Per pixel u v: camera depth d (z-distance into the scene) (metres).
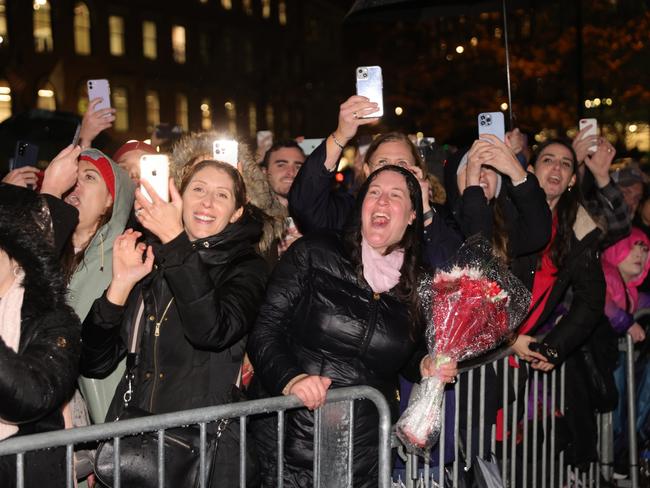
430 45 29.50
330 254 3.47
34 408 2.60
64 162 3.59
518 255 4.34
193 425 3.08
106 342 3.09
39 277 2.74
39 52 27.27
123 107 31.33
